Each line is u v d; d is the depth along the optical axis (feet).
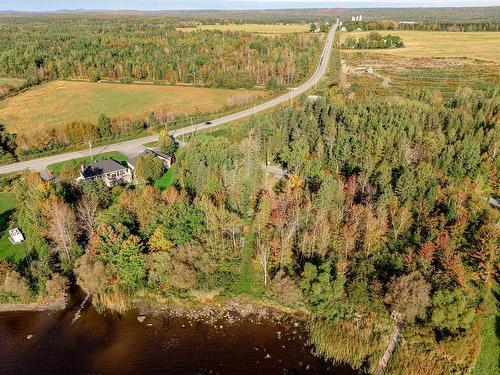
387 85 652.07
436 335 223.71
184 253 274.98
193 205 301.02
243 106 639.35
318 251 277.44
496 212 287.48
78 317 264.11
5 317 264.52
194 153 379.35
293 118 433.89
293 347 241.14
